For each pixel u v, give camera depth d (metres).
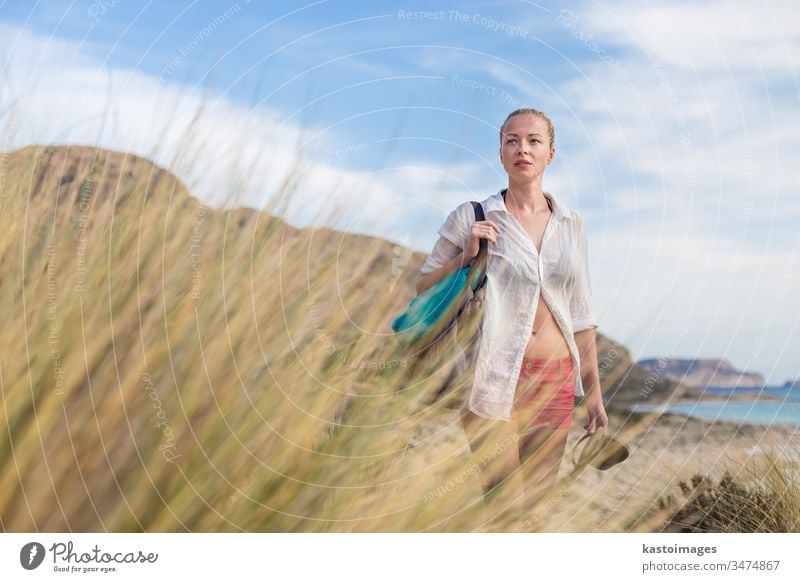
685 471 2.55
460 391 2.12
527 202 2.57
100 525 1.45
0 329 1.53
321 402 1.63
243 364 1.59
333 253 1.84
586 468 2.38
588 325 2.56
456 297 2.30
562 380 2.42
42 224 1.69
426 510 1.78
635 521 2.25
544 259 2.48
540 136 2.56
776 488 2.60
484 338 2.25
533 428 2.33
